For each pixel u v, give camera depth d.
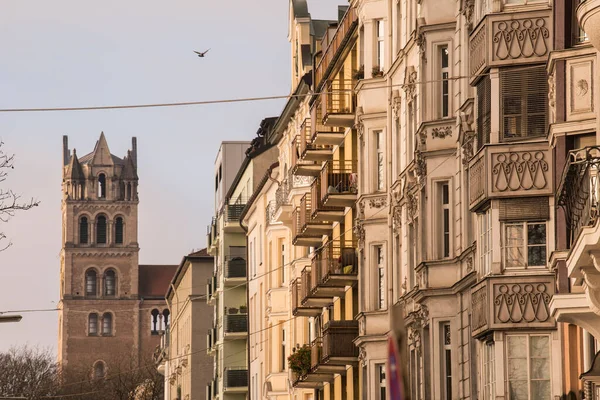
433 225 86.69
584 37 63.47
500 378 71.56
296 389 152.38
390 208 102.12
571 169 53.16
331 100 116.75
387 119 103.50
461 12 83.69
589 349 68.00
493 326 71.88
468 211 82.19
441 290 85.12
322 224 131.00
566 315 59.81
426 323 86.44
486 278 72.44
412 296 88.69
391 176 102.44
